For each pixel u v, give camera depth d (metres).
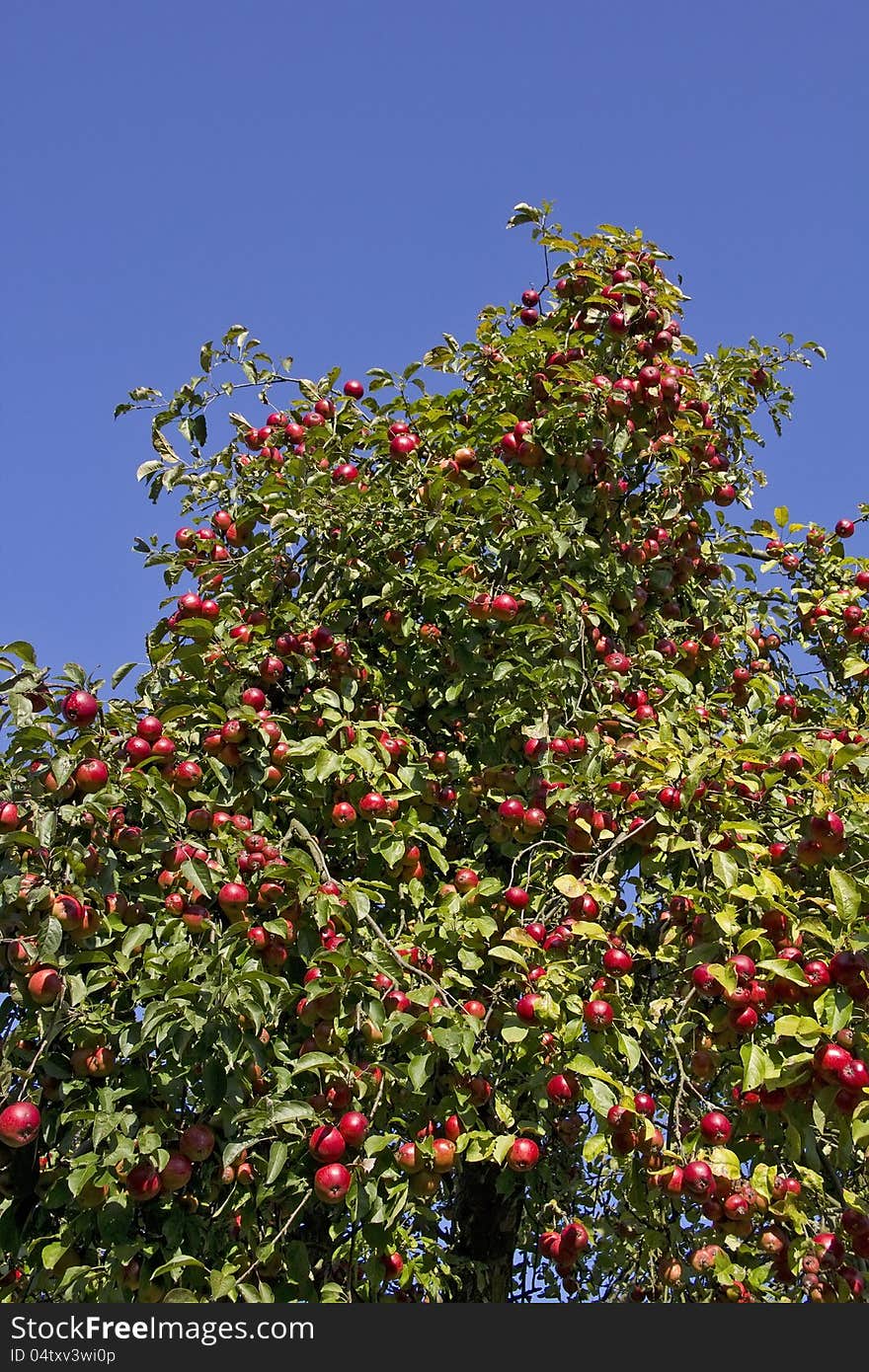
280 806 5.67
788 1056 4.19
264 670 5.98
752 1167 4.88
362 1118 4.23
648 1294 5.39
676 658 7.23
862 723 6.84
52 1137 4.54
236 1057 4.40
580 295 7.54
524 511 6.40
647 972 5.64
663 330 7.30
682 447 7.46
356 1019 4.36
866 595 8.15
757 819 5.06
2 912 4.26
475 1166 6.17
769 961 4.15
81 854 4.36
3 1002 4.59
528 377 7.40
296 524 6.42
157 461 7.10
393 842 5.29
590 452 7.05
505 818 5.62
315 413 7.30
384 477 6.80
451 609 6.45
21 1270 4.85
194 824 5.01
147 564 6.69
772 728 5.93
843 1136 4.04
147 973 4.54
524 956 4.84
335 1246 5.18
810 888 4.77
